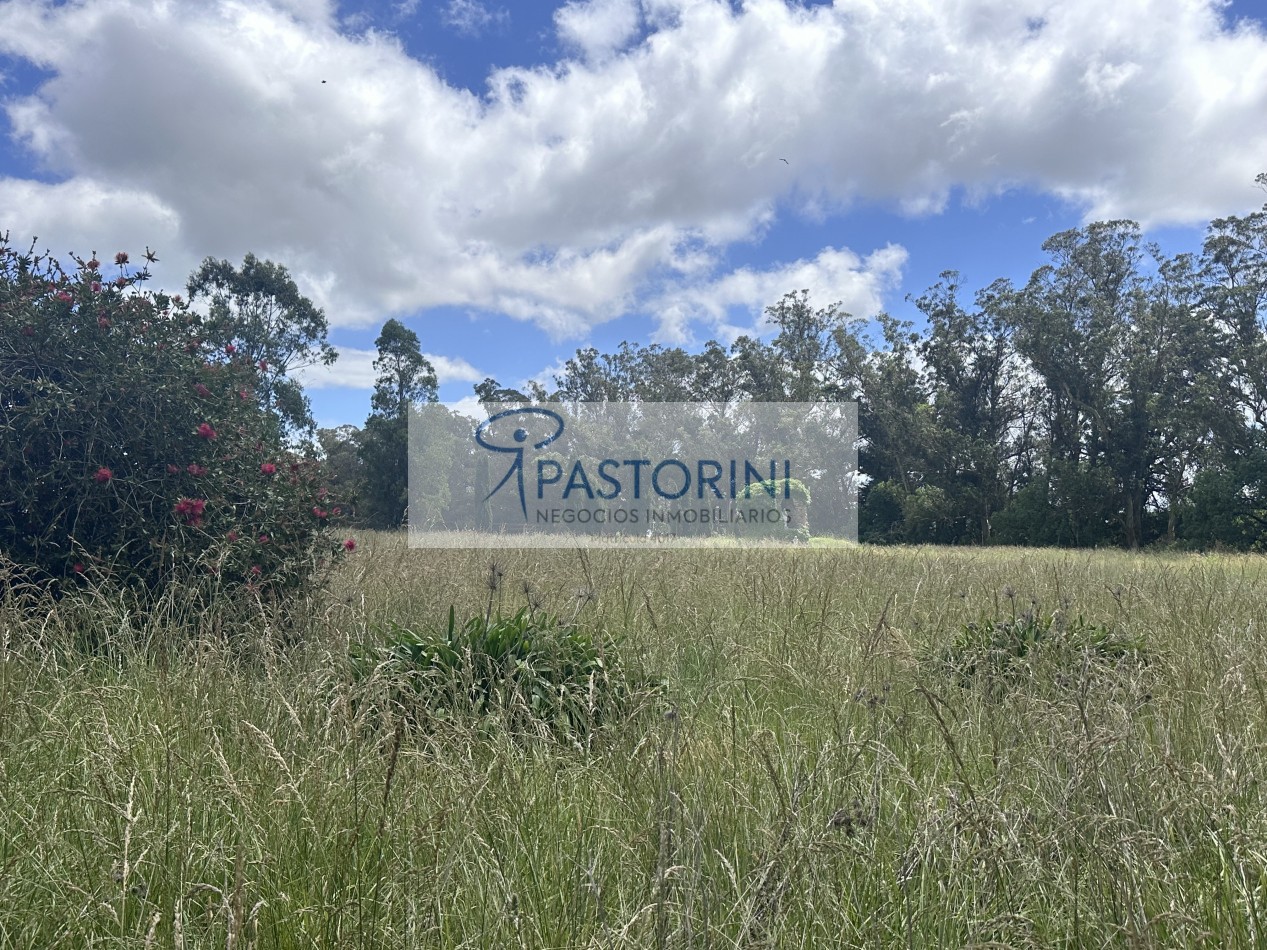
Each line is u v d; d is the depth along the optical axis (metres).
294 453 7.17
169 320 6.56
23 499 5.39
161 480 5.83
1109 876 2.53
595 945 2.29
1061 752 3.21
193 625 5.28
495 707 4.14
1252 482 32.91
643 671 5.01
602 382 61.97
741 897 2.46
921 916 2.51
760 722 4.32
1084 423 46.81
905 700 4.46
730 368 60.12
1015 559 15.03
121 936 2.37
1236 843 2.63
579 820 3.01
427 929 2.39
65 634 4.60
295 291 39.28
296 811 2.96
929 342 52.25
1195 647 5.21
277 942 2.40
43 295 5.96
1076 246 48.38
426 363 44.12
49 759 3.37
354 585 6.96
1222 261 40.44
